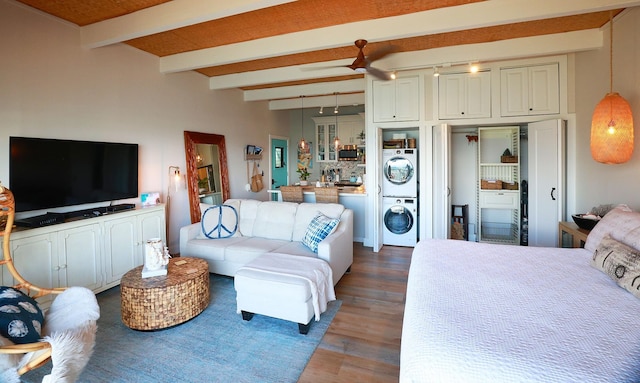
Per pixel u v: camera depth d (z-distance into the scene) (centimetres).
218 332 257
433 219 488
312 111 872
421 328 126
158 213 395
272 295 255
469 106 460
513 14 287
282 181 818
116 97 386
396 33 321
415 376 105
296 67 490
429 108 477
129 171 396
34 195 300
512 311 138
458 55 404
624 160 281
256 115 699
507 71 442
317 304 257
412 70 480
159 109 448
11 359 137
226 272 357
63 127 330
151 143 436
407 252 484
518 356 106
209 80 547
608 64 338
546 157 421
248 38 379
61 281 292
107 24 328
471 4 297
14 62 291
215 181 561
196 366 215
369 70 349
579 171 402
